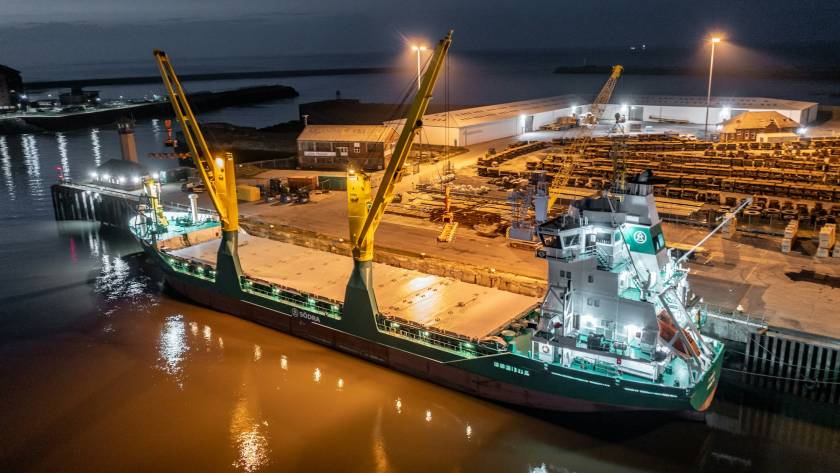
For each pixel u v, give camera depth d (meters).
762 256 44.84
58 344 40.00
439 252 48.31
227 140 115.62
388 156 81.94
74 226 68.88
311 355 37.44
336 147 81.44
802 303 36.50
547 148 89.38
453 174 73.31
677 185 65.00
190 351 38.50
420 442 29.20
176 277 46.38
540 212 48.50
